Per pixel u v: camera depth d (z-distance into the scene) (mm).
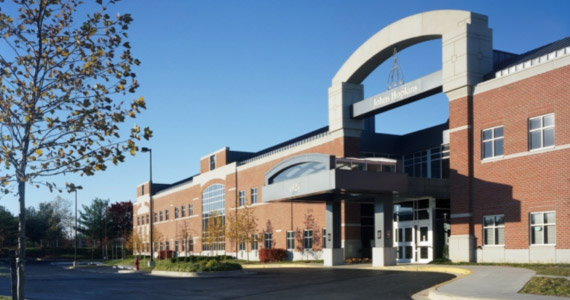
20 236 9352
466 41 30156
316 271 30141
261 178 51906
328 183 29891
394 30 35219
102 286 25438
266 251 46562
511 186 27641
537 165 26391
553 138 25875
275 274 29578
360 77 39469
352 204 39875
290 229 46688
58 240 124812
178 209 75938
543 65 26469
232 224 51531
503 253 27750
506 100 28219
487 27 30828
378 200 32781
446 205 35000
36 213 126062
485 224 29125
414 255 35719
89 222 110500
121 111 9891
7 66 9281
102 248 110500
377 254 32312
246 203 51438
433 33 32406
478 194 29422
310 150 43812
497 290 15852
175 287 23188
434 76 32250
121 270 45688
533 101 26812
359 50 38375
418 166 41438
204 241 60125
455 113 30797
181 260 44125
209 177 64812
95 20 9680
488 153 29266
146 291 21672
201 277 30438
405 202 37156
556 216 25266
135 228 96188
